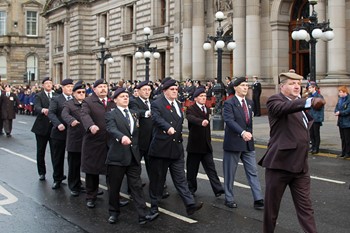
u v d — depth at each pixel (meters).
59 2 61.28
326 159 15.95
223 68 37.28
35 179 13.00
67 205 10.18
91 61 57.28
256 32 32.41
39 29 81.31
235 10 33.28
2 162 15.92
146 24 46.34
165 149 9.04
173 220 8.98
